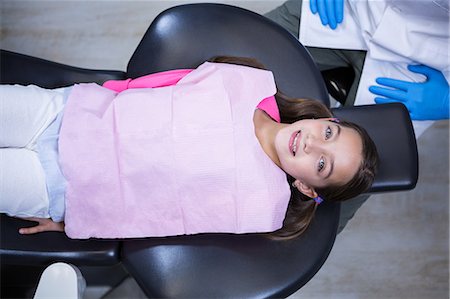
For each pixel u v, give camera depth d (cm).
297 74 112
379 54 118
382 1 113
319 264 102
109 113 103
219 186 103
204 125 103
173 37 112
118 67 160
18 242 101
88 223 103
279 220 105
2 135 101
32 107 102
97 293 126
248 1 166
